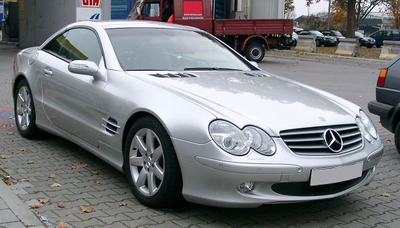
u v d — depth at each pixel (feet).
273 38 68.90
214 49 17.84
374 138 13.75
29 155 17.84
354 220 12.86
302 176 11.38
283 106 12.77
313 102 13.60
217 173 11.23
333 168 11.76
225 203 11.32
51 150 18.62
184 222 12.15
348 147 12.56
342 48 84.64
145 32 17.12
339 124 12.60
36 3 77.05
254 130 11.48
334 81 45.96
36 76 18.81
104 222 11.92
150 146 12.74
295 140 11.66
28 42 81.00
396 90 18.75
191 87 13.42
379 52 100.68
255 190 11.30
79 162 17.17
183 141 11.73
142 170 13.09
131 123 13.71
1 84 37.06
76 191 14.16
